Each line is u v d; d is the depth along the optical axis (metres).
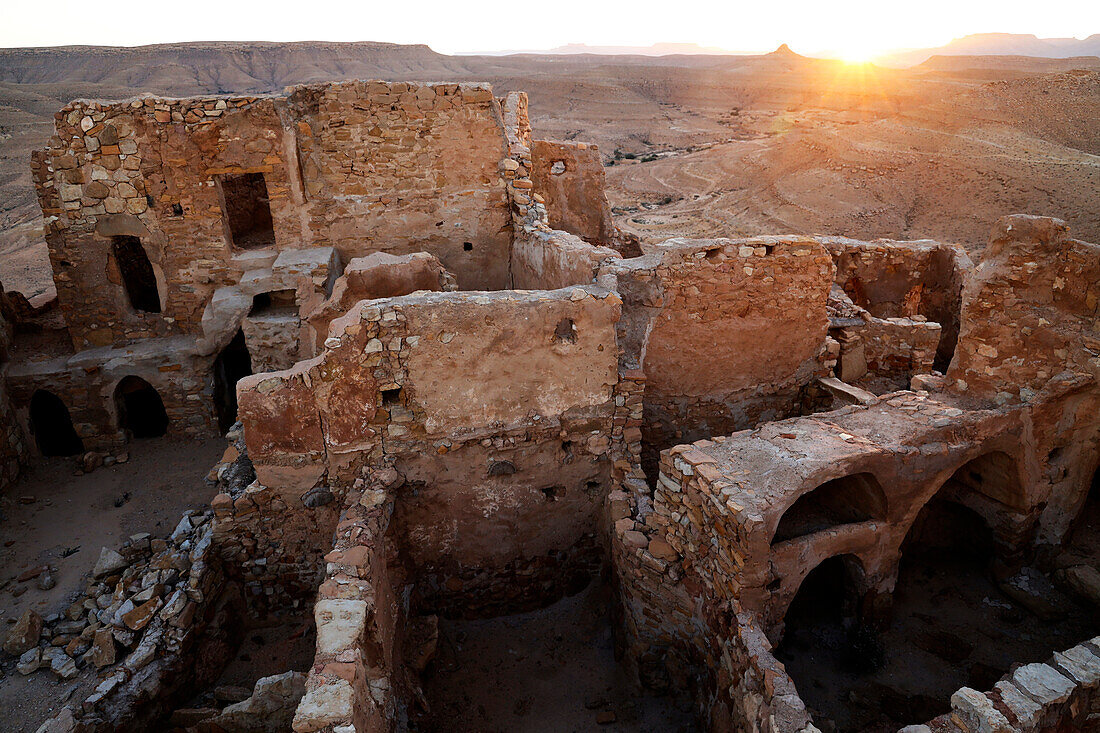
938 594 8.34
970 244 33.59
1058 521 8.16
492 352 7.39
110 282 11.23
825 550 6.84
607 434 8.19
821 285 9.25
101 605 7.89
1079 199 34.88
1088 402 7.66
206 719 7.04
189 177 10.85
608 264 8.52
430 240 12.23
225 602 7.94
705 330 8.91
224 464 8.57
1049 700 5.34
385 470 7.48
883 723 6.70
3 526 9.43
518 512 8.17
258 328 10.73
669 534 7.16
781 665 5.61
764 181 50.09
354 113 11.24
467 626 8.41
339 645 5.46
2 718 6.64
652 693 7.39
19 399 10.68
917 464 7.07
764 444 7.03
